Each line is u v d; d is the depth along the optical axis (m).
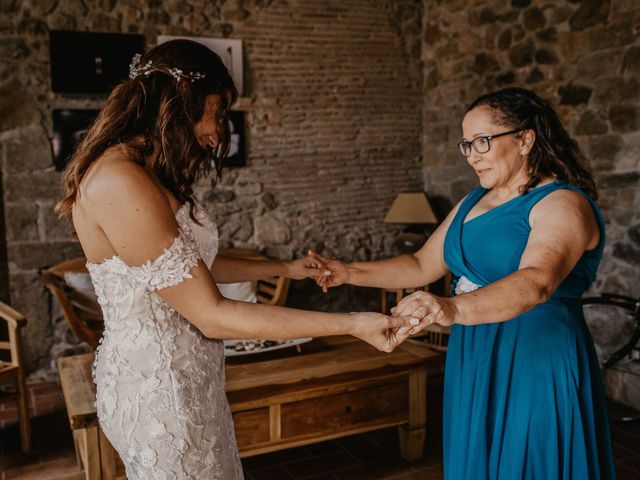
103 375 1.38
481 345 1.54
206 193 4.62
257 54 4.65
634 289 3.63
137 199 1.18
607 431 1.56
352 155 5.04
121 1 4.29
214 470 1.39
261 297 4.53
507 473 1.46
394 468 2.88
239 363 2.76
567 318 1.49
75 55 4.18
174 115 1.25
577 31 3.88
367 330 1.28
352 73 4.97
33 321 4.27
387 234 5.23
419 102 5.25
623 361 3.69
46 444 3.19
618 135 3.66
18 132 4.14
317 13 4.79
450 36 4.89
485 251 1.53
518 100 1.50
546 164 1.52
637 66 3.53
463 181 4.89
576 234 1.39
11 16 4.06
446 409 1.69
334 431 2.70
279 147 4.79
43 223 4.24
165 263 1.21
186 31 4.45
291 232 4.89
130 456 1.36
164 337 1.32
